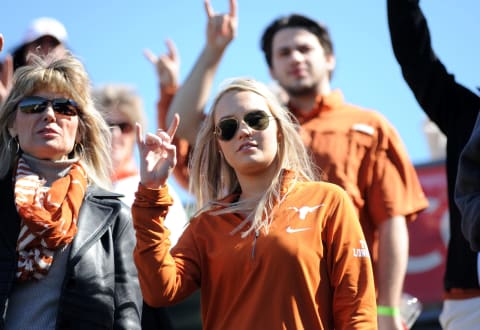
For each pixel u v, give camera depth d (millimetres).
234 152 6867
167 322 7312
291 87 8977
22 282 6641
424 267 12242
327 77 9234
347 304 6383
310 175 7039
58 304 6602
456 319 7332
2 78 8969
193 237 6762
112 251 6855
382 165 8516
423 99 7660
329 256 6512
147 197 6379
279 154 6949
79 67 7199
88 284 6660
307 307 6363
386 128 8633
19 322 6551
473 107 7523
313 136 8594
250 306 6379
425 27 7727
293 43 9055
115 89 9570
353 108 8789
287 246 6445
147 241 6363
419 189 8609
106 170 7305
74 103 7035
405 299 8328
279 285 6379
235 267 6488
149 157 6461
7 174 7016
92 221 6895
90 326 6590
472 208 6352
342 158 8461
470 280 7195
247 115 6879
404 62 7707
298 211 6617
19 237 6699
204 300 6621
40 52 9031
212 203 6949
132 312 6797
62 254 6734
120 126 9461
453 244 7344
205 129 7141
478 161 6473
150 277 6363
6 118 7094
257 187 6930
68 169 7066
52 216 6738
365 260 6512
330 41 9320
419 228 12367
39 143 6938
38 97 6973
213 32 9656
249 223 6672
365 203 8484
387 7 7805
